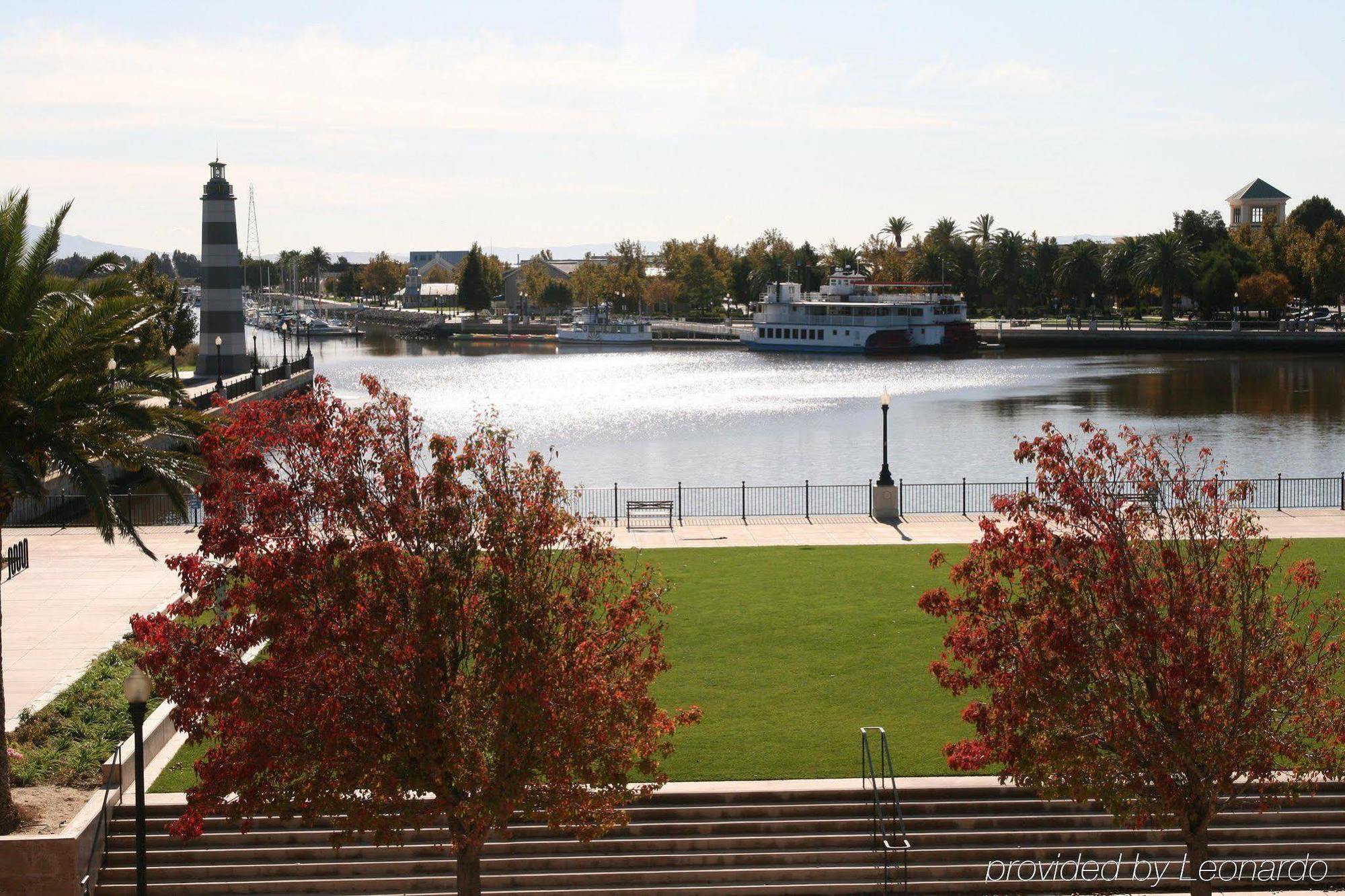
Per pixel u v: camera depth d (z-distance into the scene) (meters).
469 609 20.48
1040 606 21.03
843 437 94.69
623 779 20.70
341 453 20.62
